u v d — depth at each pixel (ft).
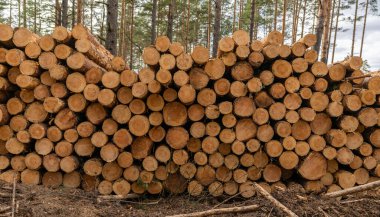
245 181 15.69
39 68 14.92
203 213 12.15
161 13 67.92
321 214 12.16
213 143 15.35
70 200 13.74
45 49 14.65
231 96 15.26
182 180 15.93
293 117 15.26
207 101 14.96
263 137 15.38
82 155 15.07
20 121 14.92
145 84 14.53
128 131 14.98
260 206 12.54
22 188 14.03
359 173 16.03
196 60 14.56
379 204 14.12
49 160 14.96
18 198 12.87
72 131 14.96
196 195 15.69
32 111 14.99
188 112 15.15
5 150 15.40
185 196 15.83
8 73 15.06
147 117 15.14
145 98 15.08
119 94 14.89
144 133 14.87
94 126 15.16
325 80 15.37
